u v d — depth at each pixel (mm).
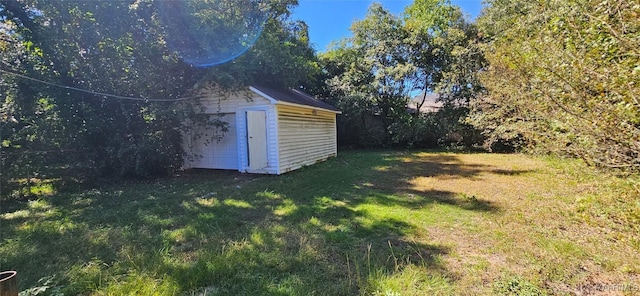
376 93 15648
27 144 6465
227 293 2379
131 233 3734
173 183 7199
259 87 8383
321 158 10969
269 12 13180
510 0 9000
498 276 2543
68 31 6820
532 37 4605
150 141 7551
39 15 6711
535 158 7246
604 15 2625
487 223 3891
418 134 15102
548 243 3135
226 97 8531
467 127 13922
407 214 4352
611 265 2602
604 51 2791
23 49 6793
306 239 3420
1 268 2846
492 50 7617
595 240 3125
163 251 3158
